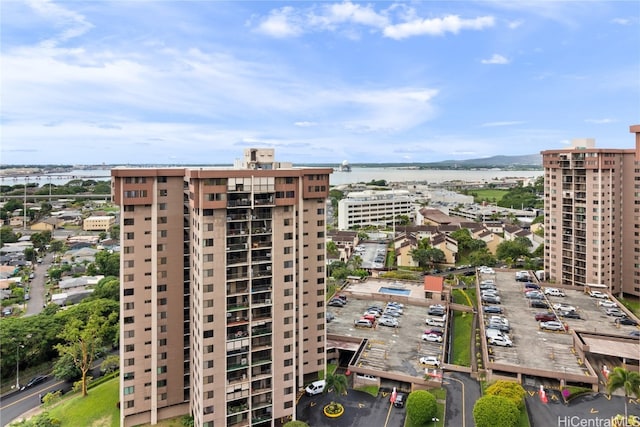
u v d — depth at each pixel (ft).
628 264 436.35
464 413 242.17
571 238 449.89
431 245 624.59
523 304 398.83
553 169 467.93
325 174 276.82
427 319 371.15
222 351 224.12
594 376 258.37
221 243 222.07
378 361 294.46
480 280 478.59
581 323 349.82
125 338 236.43
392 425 238.27
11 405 285.84
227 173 220.84
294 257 242.17
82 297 491.31
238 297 230.27
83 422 252.21
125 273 234.58
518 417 219.41
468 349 328.90
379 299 424.87
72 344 309.22
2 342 318.86
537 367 273.13
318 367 286.46
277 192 233.35
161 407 246.27
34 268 640.99
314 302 281.95
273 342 236.22
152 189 235.81
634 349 285.23
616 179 430.61
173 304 245.24
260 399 236.63
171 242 242.58
